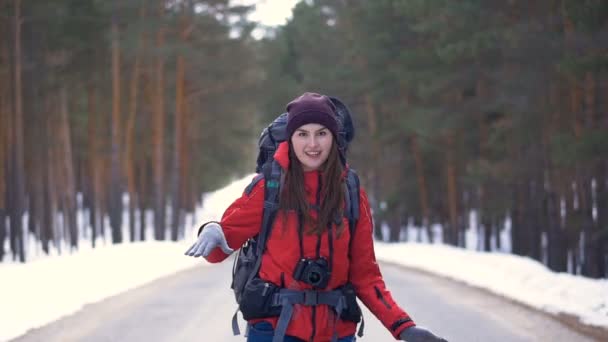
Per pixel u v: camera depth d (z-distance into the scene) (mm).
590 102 25297
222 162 64125
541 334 9812
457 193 45125
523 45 26438
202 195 82062
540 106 28766
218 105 51469
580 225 27562
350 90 48562
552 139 23594
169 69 45812
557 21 26000
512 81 29141
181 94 43062
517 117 30875
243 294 3281
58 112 48469
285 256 3195
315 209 3180
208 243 3031
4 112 40094
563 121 28844
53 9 37000
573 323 10797
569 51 22188
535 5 29375
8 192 40469
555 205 29594
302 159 3189
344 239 3221
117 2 39062
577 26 21688
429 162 49031
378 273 3412
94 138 48281
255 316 3225
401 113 44812
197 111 56469
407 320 3285
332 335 3258
